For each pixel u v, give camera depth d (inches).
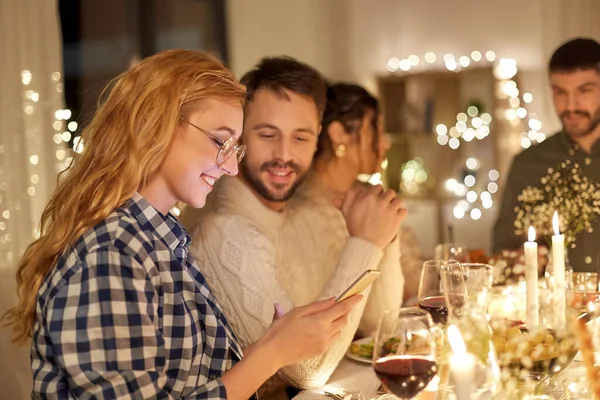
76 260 50.4
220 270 74.1
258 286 73.7
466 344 51.1
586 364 50.9
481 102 209.6
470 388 43.4
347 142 108.8
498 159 204.1
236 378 54.1
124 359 48.9
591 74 112.7
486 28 204.2
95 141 54.4
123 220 52.3
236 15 204.1
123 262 50.0
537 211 89.0
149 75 54.4
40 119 138.6
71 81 174.4
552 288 67.9
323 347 56.6
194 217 83.6
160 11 189.5
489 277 65.7
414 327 50.6
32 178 137.3
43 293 52.0
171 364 53.9
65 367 48.4
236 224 75.8
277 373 72.3
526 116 199.0
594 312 56.9
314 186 98.7
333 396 65.2
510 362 53.8
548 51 181.6
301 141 81.1
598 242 108.2
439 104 213.9
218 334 57.4
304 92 80.1
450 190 211.3
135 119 53.4
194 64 55.7
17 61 134.8
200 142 55.0
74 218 52.6
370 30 220.4
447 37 210.1
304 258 88.4
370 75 221.8
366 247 76.8
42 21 139.1
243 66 205.6
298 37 218.8
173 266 54.5
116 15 182.2
